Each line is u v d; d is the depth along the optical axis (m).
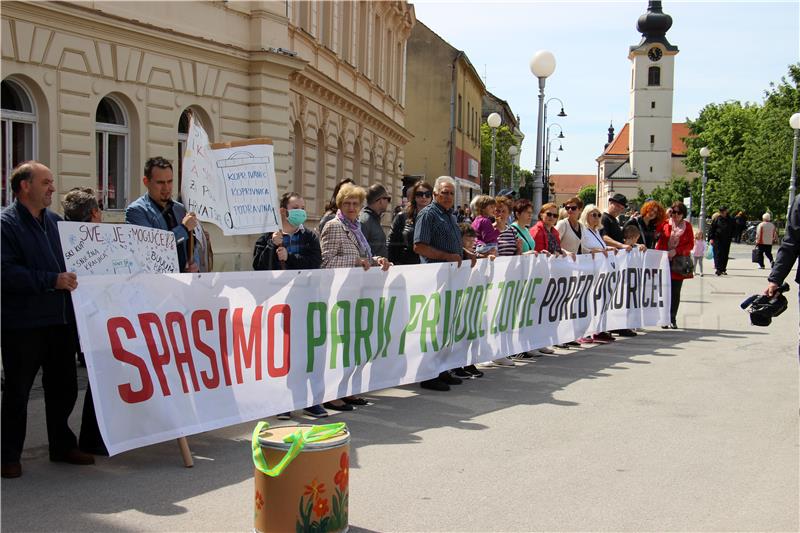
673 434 6.62
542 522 4.69
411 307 8.09
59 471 5.51
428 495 5.12
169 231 6.05
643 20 121.62
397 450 6.11
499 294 9.51
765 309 7.24
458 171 49.22
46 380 5.64
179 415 5.78
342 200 7.78
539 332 10.47
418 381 8.23
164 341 5.73
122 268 5.68
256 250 7.50
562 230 11.45
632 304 12.48
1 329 5.25
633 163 123.12
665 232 13.25
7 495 5.02
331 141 23.80
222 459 5.86
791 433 6.69
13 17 11.36
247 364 6.38
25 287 5.13
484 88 59.59
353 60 26.27
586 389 8.41
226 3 16.08
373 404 7.70
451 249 8.70
